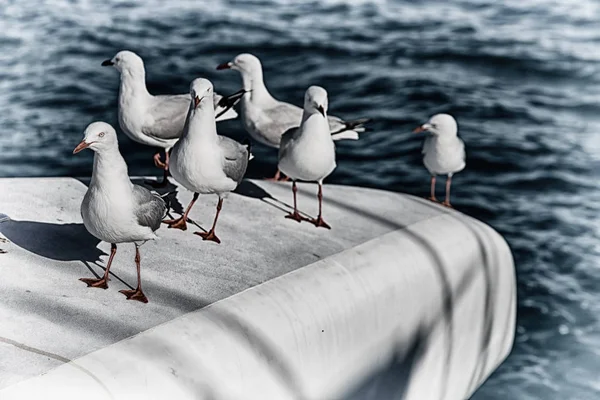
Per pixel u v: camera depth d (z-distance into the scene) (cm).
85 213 450
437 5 1614
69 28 1388
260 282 488
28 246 506
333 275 509
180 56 1298
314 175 562
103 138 430
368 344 512
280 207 602
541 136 1102
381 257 540
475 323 600
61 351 407
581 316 768
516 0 1652
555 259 851
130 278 483
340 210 605
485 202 947
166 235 540
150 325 435
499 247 618
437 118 735
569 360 713
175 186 628
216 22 1452
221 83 1206
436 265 562
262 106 717
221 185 518
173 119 618
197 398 414
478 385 632
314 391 477
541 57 1355
